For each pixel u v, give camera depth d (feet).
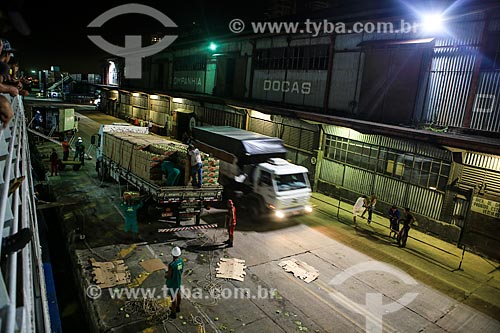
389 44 54.13
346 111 62.44
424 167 51.16
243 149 53.93
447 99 48.39
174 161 46.73
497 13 42.68
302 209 50.37
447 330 29.86
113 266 34.73
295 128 71.36
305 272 37.19
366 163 59.47
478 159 44.62
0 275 6.03
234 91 92.12
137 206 44.60
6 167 9.16
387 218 56.49
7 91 8.02
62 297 32.99
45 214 51.90
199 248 41.06
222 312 29.71
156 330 26.71
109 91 176.24
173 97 110.11
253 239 44.91
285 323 28.99
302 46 70.64
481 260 43.91
